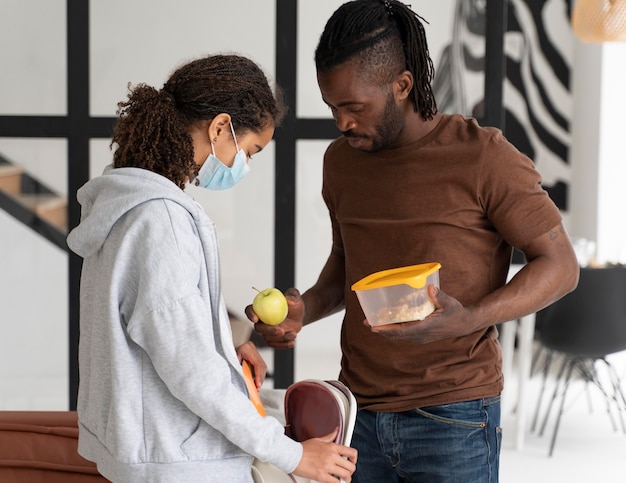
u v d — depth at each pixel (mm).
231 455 1642
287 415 1803
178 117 1663
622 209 5895
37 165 3666
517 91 6363
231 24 3625
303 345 3822
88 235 1604
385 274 1717
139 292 1539
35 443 2221
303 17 3631
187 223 1584
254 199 3721
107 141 3656
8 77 3615
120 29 3613
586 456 4156
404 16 1787
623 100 5855
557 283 1761
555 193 6387
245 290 3756
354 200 1934
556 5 6285
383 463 1912
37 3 3592
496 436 1870
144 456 1586
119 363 1569
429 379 1831
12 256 3729
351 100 1766
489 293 1849
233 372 1678
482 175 1780
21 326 3770
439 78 3744
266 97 1734
